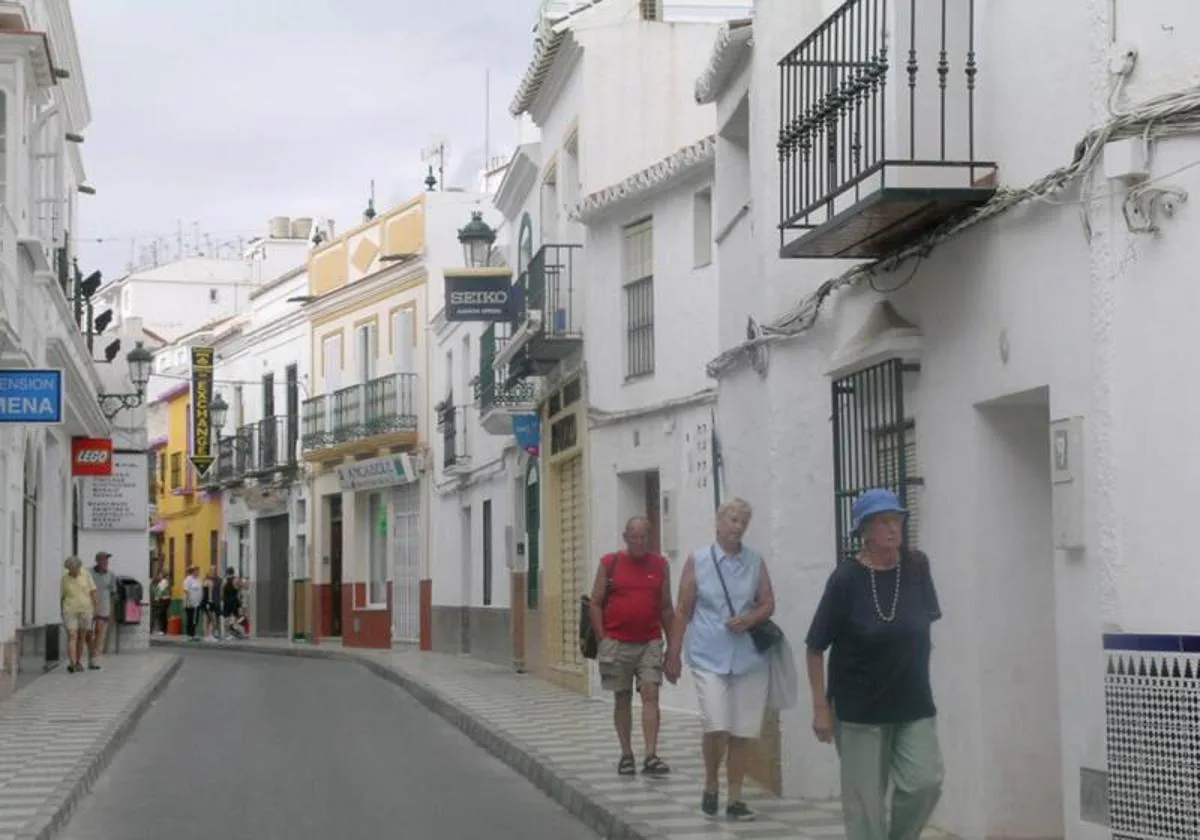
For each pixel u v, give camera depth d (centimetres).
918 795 873
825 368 1276
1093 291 870
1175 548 820
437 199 4009
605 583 1430
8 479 2289
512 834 1246
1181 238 824
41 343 2312
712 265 1955
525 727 1864
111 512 3844
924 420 1124
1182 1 834
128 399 3844
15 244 1994
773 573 1281
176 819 1330
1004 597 1045
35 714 2080
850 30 1160
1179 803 807
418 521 3981
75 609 2936
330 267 4556
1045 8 951
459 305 2631
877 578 880
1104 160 852
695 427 1973
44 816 1243
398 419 3997
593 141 2342
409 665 3147
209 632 5134
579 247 2383
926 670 878
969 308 1048
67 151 2998
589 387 2295
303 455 4531
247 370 5200
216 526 5519
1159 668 818
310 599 4588
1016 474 1045
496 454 3189
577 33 2353
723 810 1215
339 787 1516
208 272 6775
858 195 1109
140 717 2220
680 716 1975
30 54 2162
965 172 1051
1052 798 1041
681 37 2367
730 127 1502
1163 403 829
